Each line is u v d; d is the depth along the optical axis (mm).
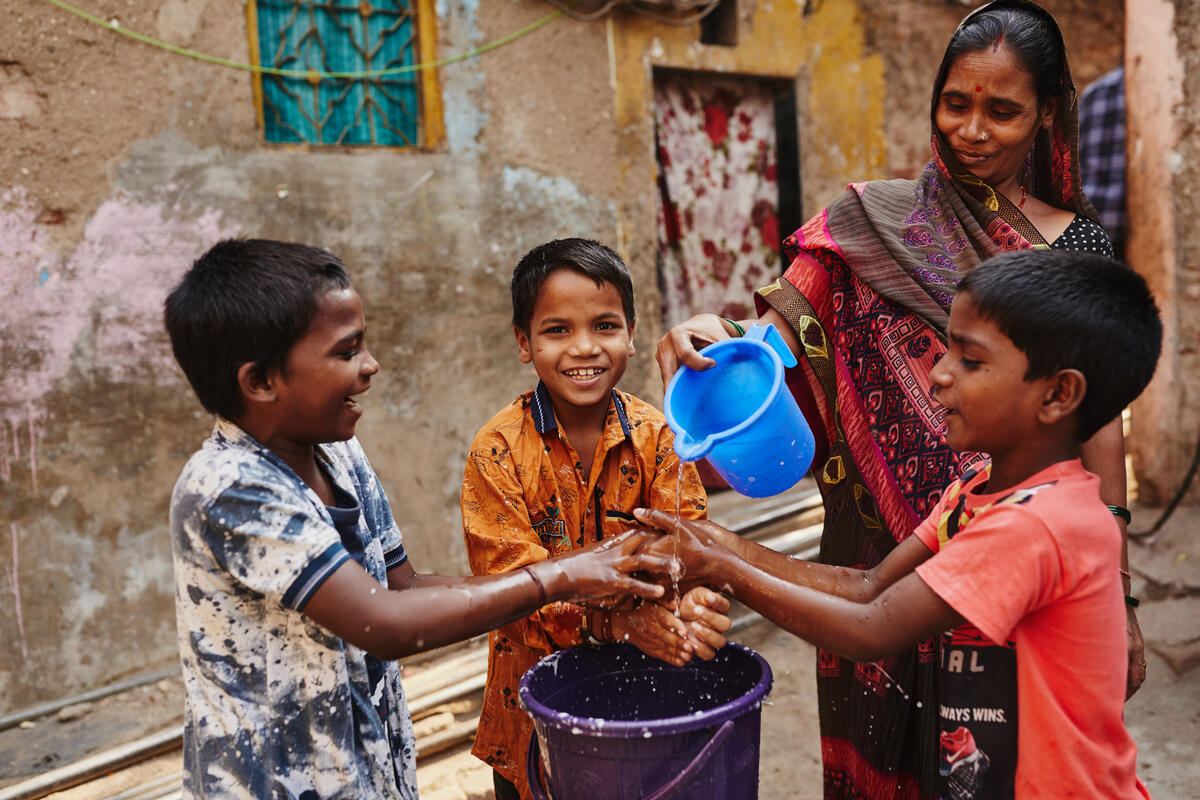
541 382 2041
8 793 3035
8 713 3559
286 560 1411
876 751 1977
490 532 1925
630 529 1896
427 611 1467
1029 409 1420
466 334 4484
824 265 2055
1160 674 3553
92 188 3598
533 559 1847
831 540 2137
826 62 5621
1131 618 1804
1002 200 1957
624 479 2031
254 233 3945
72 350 3607
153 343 3764
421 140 4406
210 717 1476
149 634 3846
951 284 1894
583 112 4734
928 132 6020
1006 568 1384
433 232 4363
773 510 5098
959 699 1586
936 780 1896
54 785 3086
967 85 1863
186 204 3789
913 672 1901
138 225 3697
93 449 3676
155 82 3689
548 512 2010
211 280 1455
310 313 1450
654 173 5035
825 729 2158
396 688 1685
